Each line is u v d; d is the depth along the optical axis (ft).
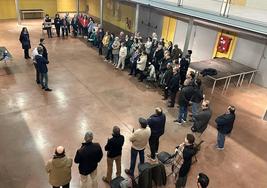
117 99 33.37
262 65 41.55
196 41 50.11
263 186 21.85
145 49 40.70
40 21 68.08
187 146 17.65
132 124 28.32
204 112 23.76
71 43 53.52
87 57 46.75
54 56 45.62
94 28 52.08
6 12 66.28
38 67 32.24
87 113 29.66
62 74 38.93
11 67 39.42
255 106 35.60
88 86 36.09
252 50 42.16
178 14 38.04
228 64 42.88
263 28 26.63
